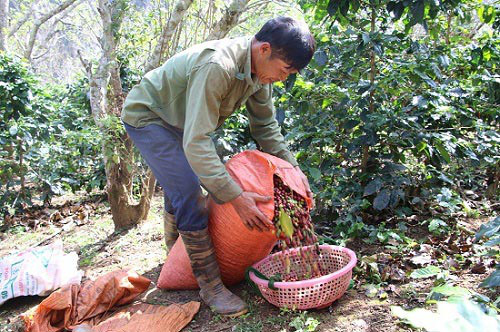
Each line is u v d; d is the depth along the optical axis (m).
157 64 3.66
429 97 3.16
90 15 14.51
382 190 3.11
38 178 5.12
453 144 3.16
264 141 2.64
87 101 6.19
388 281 2.49
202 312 2.39
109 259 3.27
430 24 3.88
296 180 2.29
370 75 3.38
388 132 3.17
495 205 3.57
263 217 2.08
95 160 5.38
